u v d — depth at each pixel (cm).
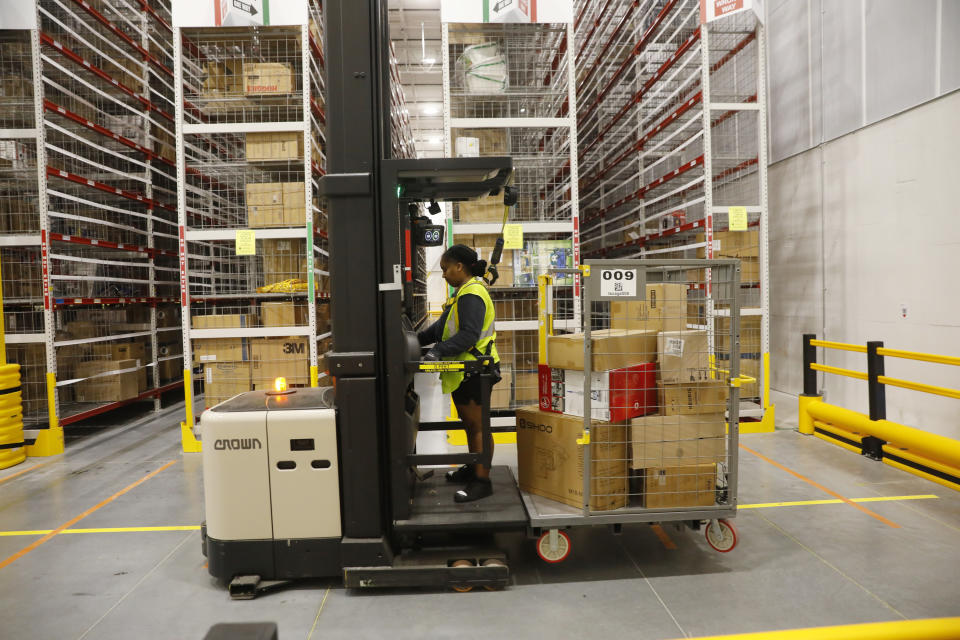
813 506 404
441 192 360
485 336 335
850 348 527
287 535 303
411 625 268
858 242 610
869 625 95
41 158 559
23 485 486
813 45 674
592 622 267
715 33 636
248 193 579
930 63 512
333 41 301
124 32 775
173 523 401
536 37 623
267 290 598
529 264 586
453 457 315
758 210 592
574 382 329
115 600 298
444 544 326
